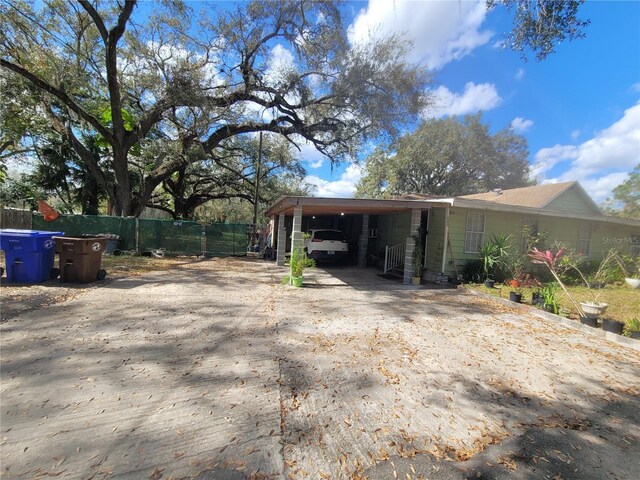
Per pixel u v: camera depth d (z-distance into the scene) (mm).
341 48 14258
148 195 17922
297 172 27797
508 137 33062
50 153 19062
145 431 2410
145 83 13625
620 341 5000
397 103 15273
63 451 2162
